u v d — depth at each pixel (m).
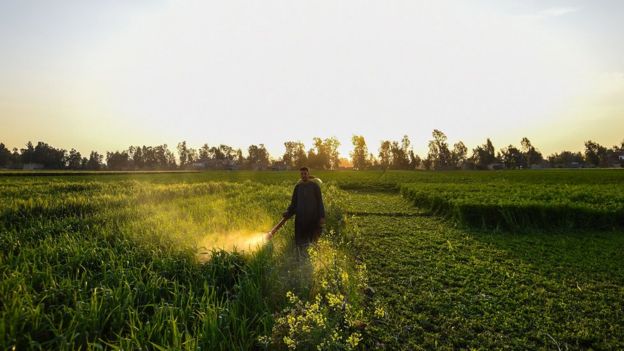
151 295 4.85
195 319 4.32
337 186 32.38
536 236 10.84
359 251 8.84
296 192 7.68
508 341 4.44
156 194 17.42
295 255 7.16
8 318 3.81
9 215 10.68
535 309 5.32
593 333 4.61
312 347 3.80
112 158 169.00
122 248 6.70
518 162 146.00
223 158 179.12
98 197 15.41
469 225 12.56
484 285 6.38
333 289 4.91
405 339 4.51
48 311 4.31
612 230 11.63
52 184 24.83
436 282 6.49
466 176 56.78
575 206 12.03
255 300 4.89
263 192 20.17
